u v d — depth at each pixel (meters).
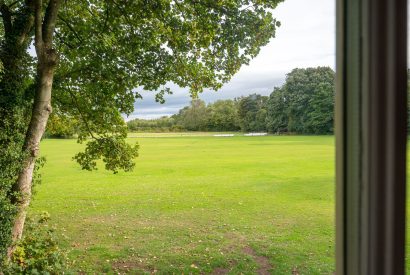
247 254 8.76
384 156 0.78
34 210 13.25
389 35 0.77
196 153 34.09
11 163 6.40
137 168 25.06
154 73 8.99
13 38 6.79
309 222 11.33
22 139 6.91
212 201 14.77
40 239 7.00
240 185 18.11
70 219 12.08
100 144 9.73
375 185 0.79
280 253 8.67
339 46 0.85
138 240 9.91
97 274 7.53
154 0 7.93
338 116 0.87
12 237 6.29
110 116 9.59
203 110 43.75
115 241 9.80
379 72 0.78
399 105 0.78
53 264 6.32
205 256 8.67
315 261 8.10
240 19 7.91
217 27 8.18
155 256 8.69
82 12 8.92
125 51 8.73
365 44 0.79
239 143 40.72
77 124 9.84
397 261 0.79
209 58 8.77
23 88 7.10
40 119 6.88
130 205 14.27
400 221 0.78
